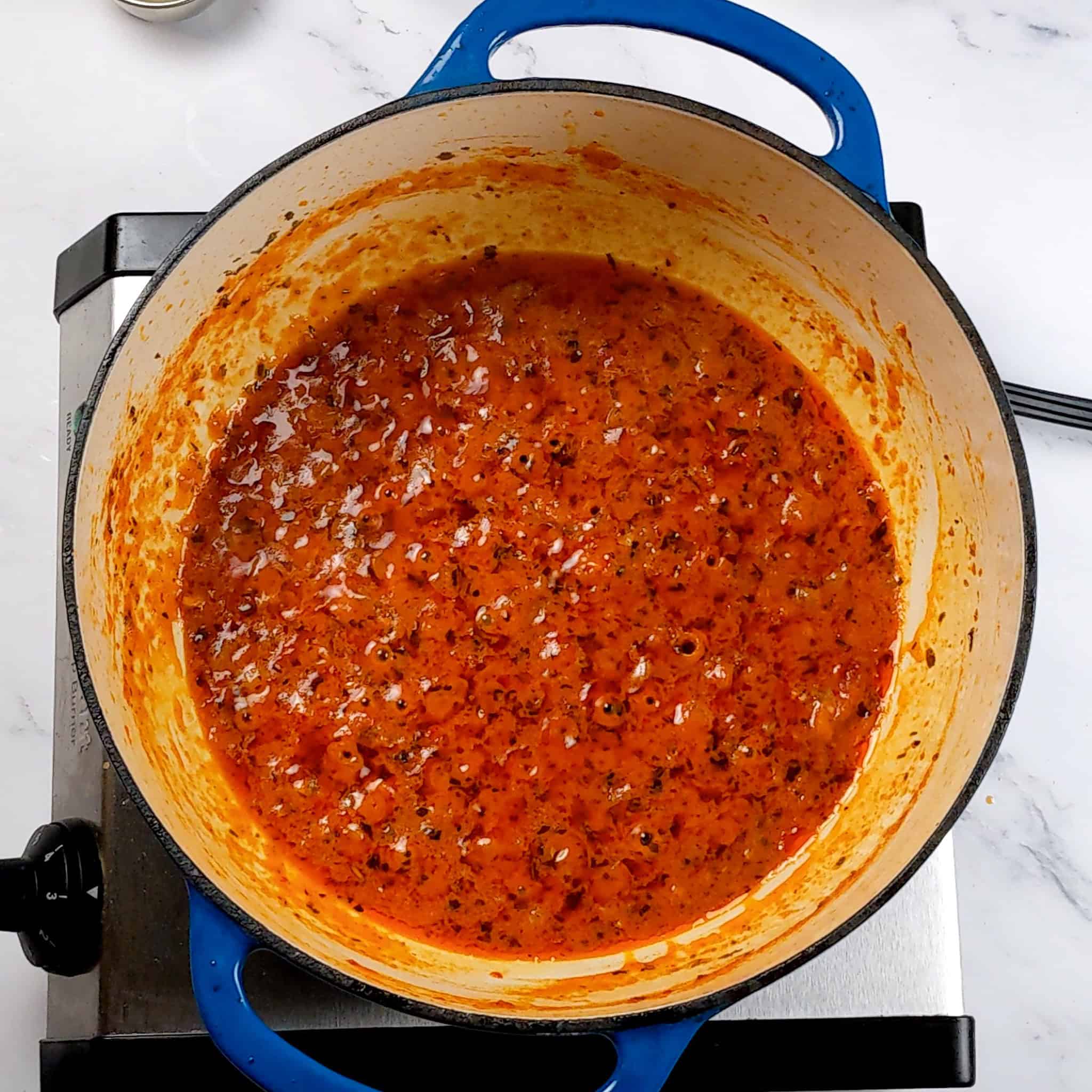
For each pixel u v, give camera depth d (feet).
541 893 2.12
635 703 2.15
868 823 2.16
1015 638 2.03
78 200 2.55
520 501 2.20
